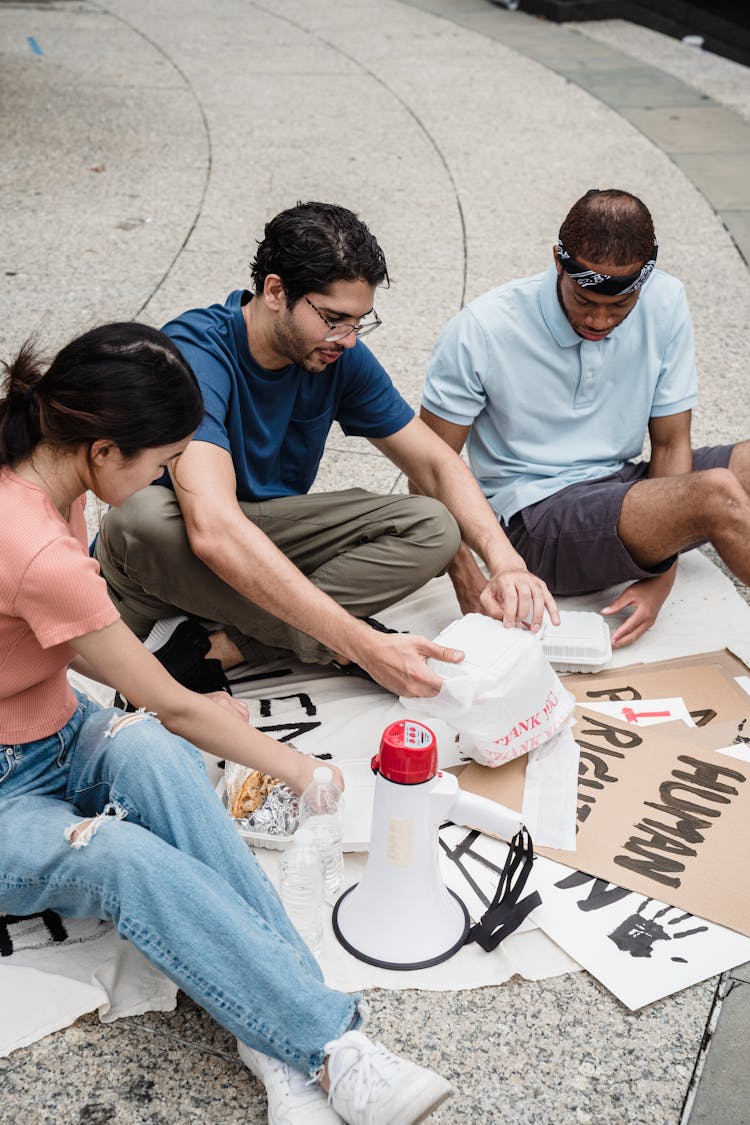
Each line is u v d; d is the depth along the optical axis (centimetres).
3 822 198
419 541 285
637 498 299
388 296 533
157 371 185
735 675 299
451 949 216
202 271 545
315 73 932
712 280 563
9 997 204
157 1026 203
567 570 316
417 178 696
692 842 241
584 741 270
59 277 530
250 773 248
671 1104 192
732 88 930
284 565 251
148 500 267
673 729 276
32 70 884
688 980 212
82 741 209
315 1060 182
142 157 707
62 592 188
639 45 1073
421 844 208
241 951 182
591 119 833
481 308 312
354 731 275
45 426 187
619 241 277
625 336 313
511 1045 201
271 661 303
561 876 234
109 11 1120
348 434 306
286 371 275
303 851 217
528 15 1188
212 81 891
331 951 216
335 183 679
